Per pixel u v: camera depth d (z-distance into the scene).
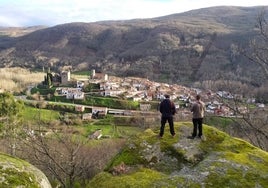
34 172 9.84
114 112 94.62
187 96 104.25
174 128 16.14
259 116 23.14
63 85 144.25
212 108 53.12
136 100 112.19
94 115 87.88
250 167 12.48
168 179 11.81
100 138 41.44
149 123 63.69
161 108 15.07
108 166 13.96
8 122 42.09
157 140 14.77
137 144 14.56
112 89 126.00
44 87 134.75
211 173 12.00
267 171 12.38
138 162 13.63
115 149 31.53
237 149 14.44
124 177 12.28
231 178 11.67
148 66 175.00
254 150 14.48
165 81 147.75
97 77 169.00
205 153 14.02
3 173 9.01
